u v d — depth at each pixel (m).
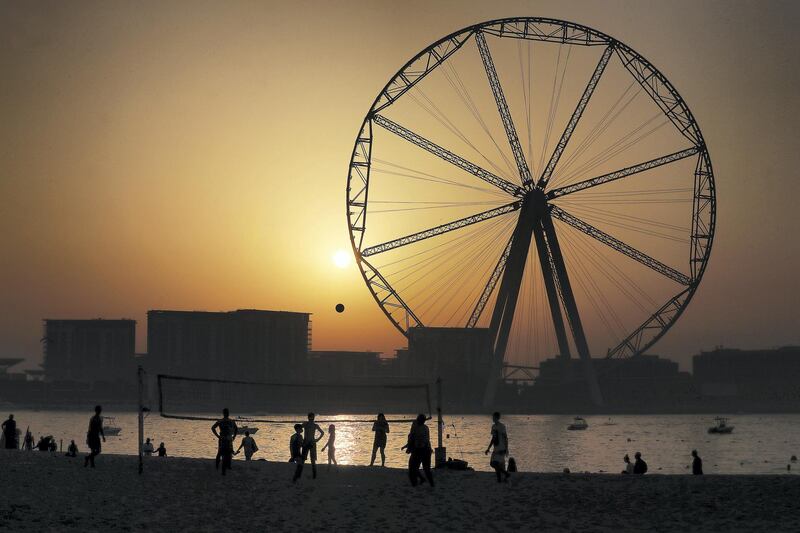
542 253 194.75
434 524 35.22
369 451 172.88
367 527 34.75
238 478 44.62
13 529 32.66
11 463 47.50
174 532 33.50
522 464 167.75
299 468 44.19
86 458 47.06
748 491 39.53
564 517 36.22
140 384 46.38
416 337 191.88
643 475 45.44
